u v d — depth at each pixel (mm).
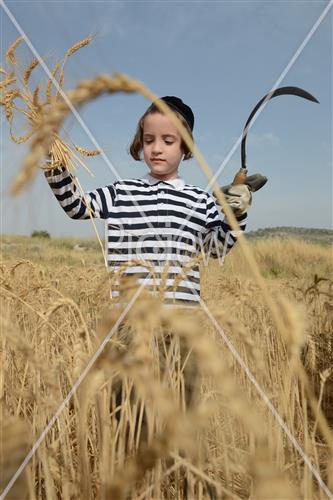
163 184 2535
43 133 694
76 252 15469
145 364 640
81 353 1248
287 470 1695
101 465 1359
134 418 1483
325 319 4285
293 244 15359
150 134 2525
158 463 1346
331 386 3105
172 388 1472
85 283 3969
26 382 1947
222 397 1547
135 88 692
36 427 1681
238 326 998
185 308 999
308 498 1395
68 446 1515
